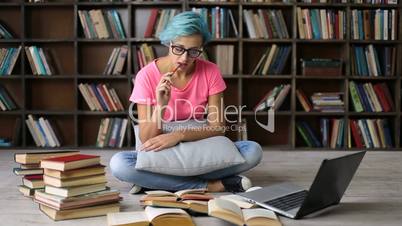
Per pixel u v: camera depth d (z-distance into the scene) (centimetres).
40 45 455
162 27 437
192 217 201
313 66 440
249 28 438
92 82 460
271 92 450
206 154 240
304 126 449
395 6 442
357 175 309
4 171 319
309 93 469
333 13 438
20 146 443
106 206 206
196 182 248
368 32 441
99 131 442
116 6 454
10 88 462
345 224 191
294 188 229
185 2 434
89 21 437
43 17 457
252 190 225
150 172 240
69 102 466
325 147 447
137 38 437
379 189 262
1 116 464
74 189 198
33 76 439
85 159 203
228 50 442
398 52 443
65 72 460
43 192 207
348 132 445
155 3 436
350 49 443
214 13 436
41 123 441
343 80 448
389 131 448
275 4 436
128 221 182
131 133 448
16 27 457
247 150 257
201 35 235
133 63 445
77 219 199
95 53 460
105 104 442
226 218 180
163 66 254
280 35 440
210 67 262
